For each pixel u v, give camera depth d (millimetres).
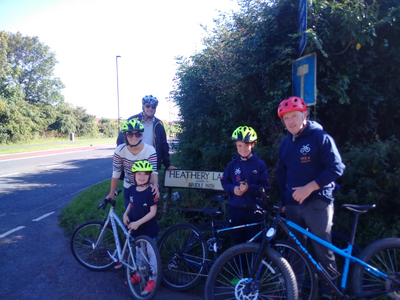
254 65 4793
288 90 4516
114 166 3844
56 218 5906
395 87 4438
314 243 2834
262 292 2812
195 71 7141
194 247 3492
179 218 4652
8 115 30609
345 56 4359
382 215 3600
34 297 3242
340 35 4188
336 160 2568
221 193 4895
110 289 3406
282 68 4613
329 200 2750
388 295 2695
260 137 5156
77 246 3945
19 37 39344
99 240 3822
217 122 6082
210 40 7266
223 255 2783
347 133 4574
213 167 5309
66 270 3830
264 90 4871
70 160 15852
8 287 3438
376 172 3461
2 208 6660
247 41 4832
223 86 5988
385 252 2789
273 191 4094
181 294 3324
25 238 4895
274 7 4617
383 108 4500
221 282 3010
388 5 4309
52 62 42281
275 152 4172
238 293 2789
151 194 3457
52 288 3418
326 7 4215
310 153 2707
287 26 4570
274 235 2783
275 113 4633
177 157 8188
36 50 40500
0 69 32344
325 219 2721
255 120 5203
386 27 4277
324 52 3873
